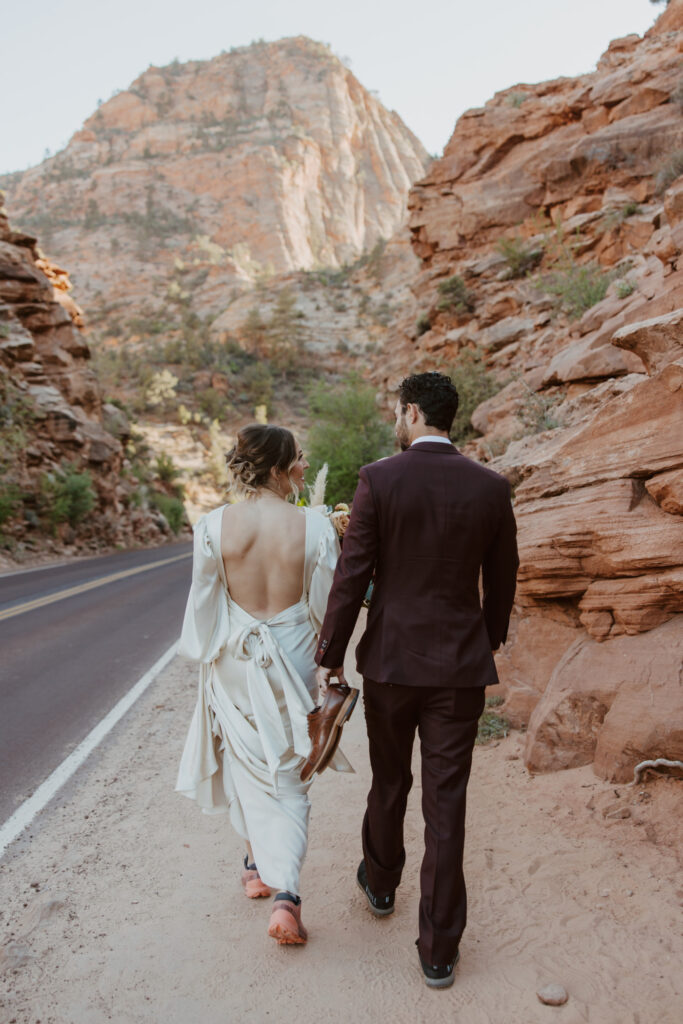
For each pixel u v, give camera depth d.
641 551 3.83
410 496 2.61
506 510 2.70
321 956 2.73
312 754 2.66
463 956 2.67
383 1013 2.40
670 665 3.66
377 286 126.81
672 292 7.36
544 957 2.62
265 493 2.92
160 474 54.84
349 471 16.59
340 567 2.64
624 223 17.70
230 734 2.82
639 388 4.18
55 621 11.02
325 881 3.30
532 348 15.66
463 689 2.58
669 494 3.84
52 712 6.15
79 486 28.98
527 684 4.73
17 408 28.47
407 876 3.30
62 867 3.49
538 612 4.75
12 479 26.75
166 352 111.75
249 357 112.50
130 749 5.22
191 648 2.87
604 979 2.48
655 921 2.74
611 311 9.94
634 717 3.64
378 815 2.84
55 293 38.25
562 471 4.55
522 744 4.41
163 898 3.19
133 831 3.87
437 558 2.61
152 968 2.68
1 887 3.31
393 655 2.60
